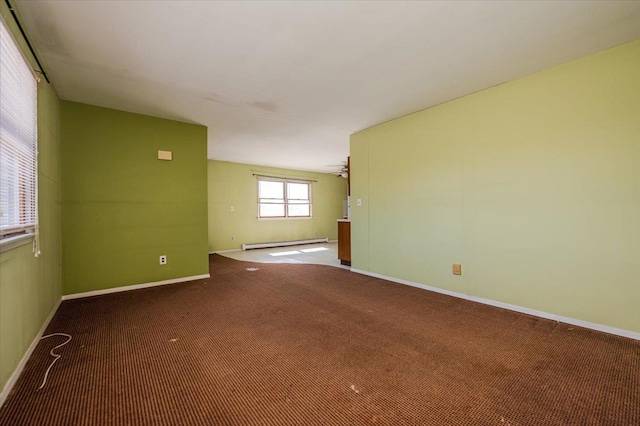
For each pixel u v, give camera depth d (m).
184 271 4.11
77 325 2.54
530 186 2.77
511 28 2.04
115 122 3.57
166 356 2.01
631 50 2.23
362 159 4.57
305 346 2.17
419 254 3.77
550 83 2.63
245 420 1.40
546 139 2.66
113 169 3.56
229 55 2.38
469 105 3.22
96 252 3.45
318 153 6.30
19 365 1.77
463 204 3.29
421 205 3.73
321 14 1.88
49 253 2.66
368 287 3.81
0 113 1.50
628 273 2.26
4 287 1.58
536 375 1.77
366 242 4.54
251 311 2.92
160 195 3.89
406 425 1.37
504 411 1.45
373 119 4.04
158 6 1.79
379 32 2.08
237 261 5.81
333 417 1.42
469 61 2.50
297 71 2.66
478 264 3.18
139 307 3.02
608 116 2.33
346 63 2.52
